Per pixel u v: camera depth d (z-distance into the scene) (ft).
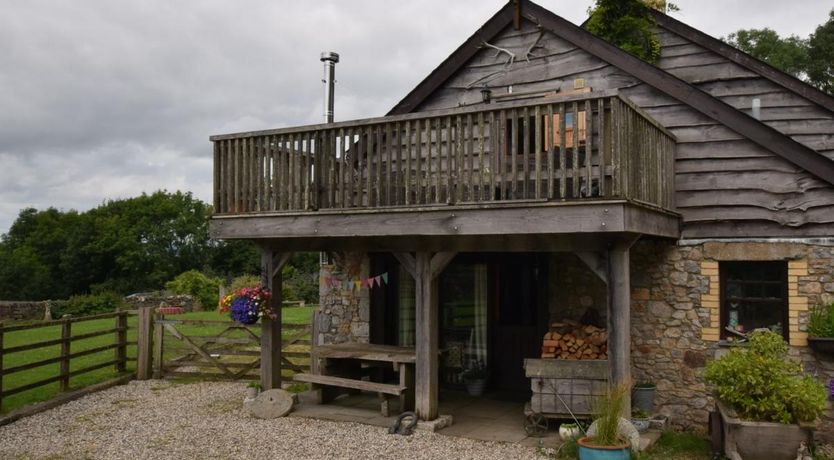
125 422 26.58
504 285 31.32
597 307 28.07
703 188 26.30
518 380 30.86
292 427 25.16
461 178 22.77
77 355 32.96
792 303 24.79
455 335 32.22
